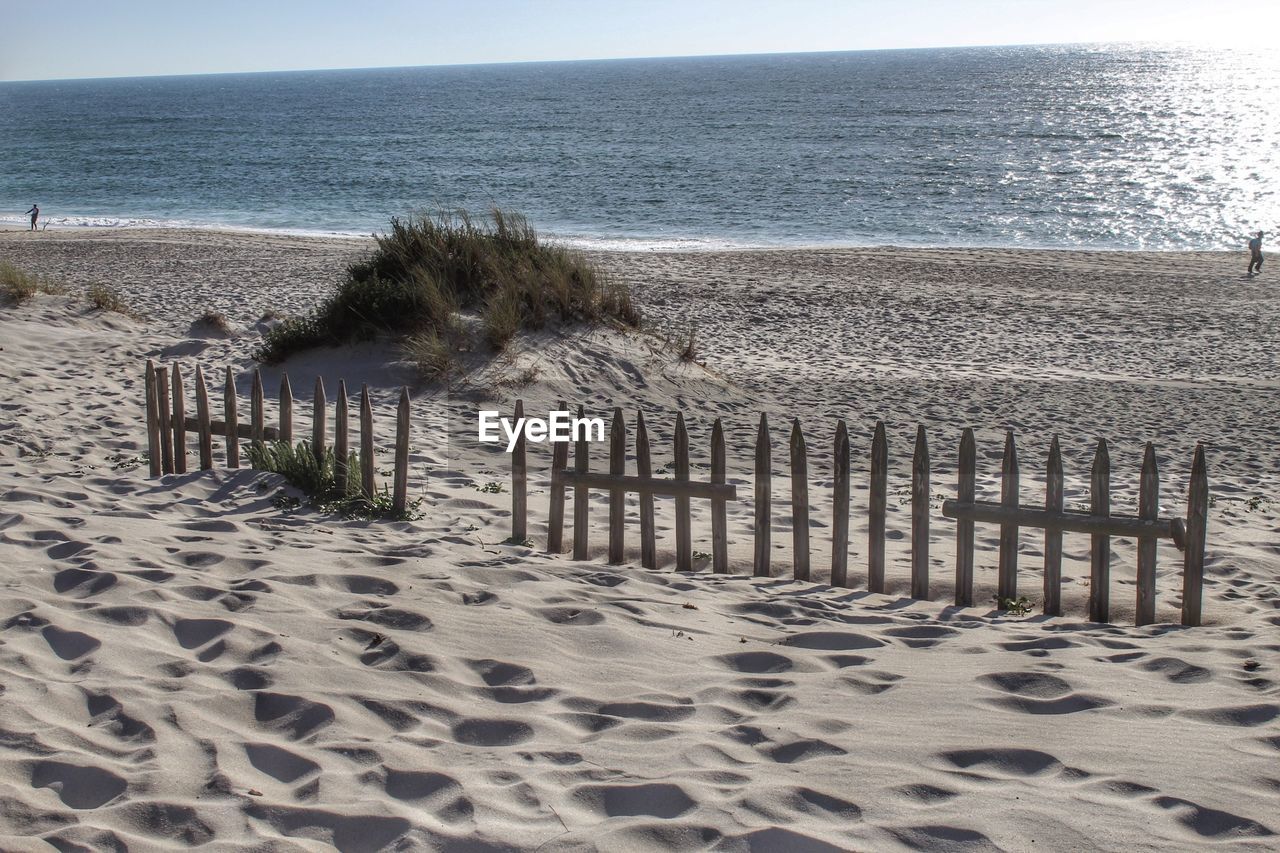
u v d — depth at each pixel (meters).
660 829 3.27
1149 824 3.25
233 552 6.27
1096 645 5.20
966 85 150.88
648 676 4.66
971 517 6.04
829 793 3.49
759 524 6.56
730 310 19.78
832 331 18.09
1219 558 7.27
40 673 4.42
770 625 5.52
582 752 3.86
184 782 3.59
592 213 43.69
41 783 3.58
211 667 4.54
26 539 6.31
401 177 58.41
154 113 145.88
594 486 6.78
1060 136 74.25
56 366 12.99
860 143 72.56
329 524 7.22
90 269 24.52
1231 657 4.89
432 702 4.28
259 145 85.06
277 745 3.85
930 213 42.09
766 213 42.94
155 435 8.48
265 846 3.21
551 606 5.57
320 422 8.06
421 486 8.55
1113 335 18.33
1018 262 27.95
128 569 5.74
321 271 24.02
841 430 6.25
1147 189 47.00
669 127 92.06
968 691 4.45
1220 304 21.50
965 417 12.36
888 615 5.76
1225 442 11.45
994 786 3.54
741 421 11.77
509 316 12.84
